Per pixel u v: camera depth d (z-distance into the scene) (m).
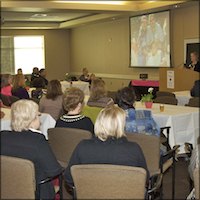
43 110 4.75
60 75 15.58
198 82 5.90
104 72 13.29
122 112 2.24
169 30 9.87
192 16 9.26
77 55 15.05
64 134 3.00
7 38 14.52
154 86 10.15
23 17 12.60
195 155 2.61
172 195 3.52
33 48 15.03
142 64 11.01
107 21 12.60
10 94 6.35
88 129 3.22
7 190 2.09
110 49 12.78
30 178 2.04
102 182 1.95
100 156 2.15
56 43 15.38
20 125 2.32
